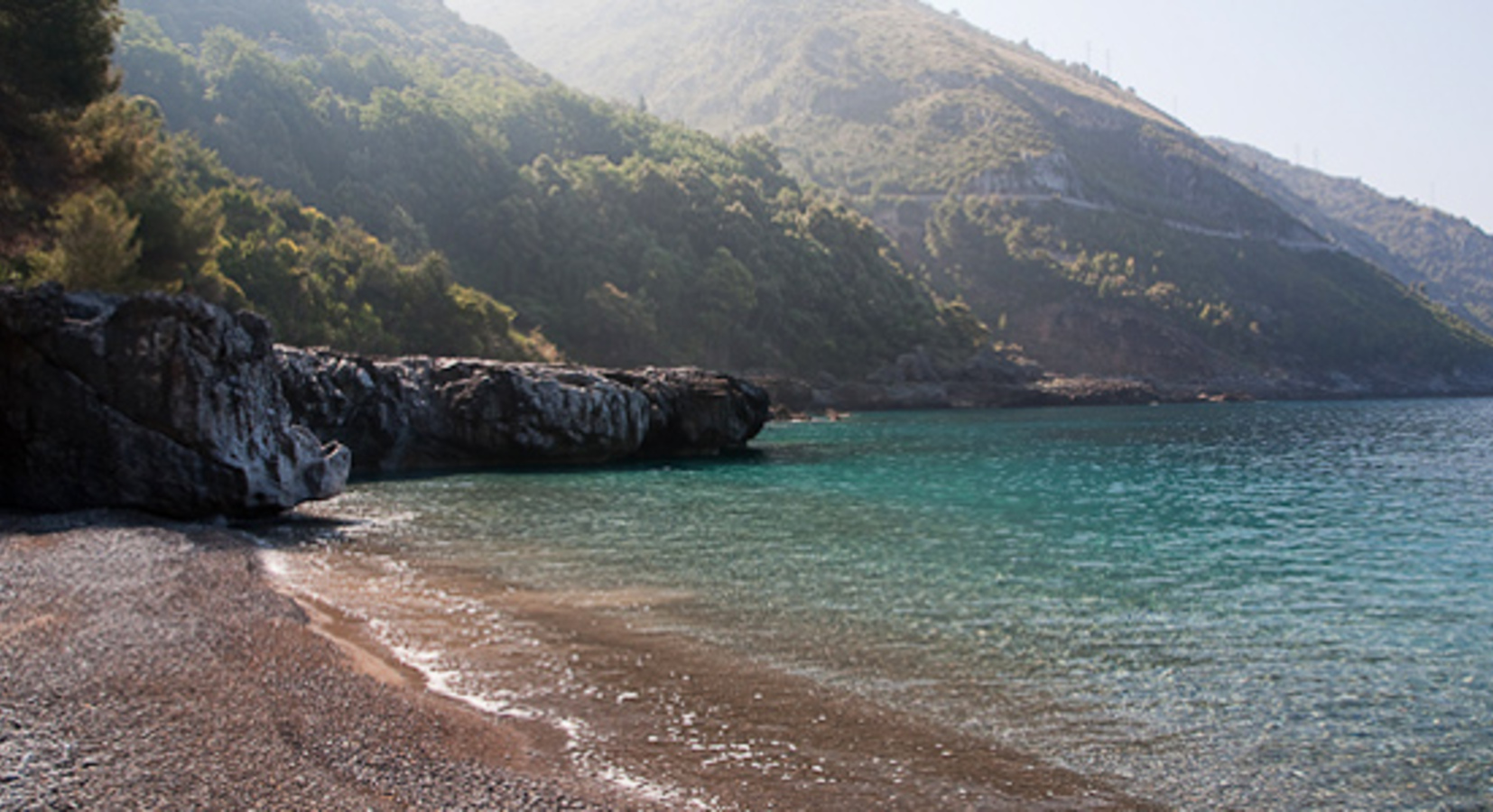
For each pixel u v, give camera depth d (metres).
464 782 10.16
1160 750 12.72
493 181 151.75
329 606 18.56
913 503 38.66
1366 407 158.50
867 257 178.62
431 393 51.19
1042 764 12.02
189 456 28.20
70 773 9.51
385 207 134.75
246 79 149.12
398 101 154.25
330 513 32.59
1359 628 19.78
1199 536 32.22
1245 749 12.87
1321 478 52.47
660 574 23.30
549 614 18.77
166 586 18.19
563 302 136.75
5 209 45.97
